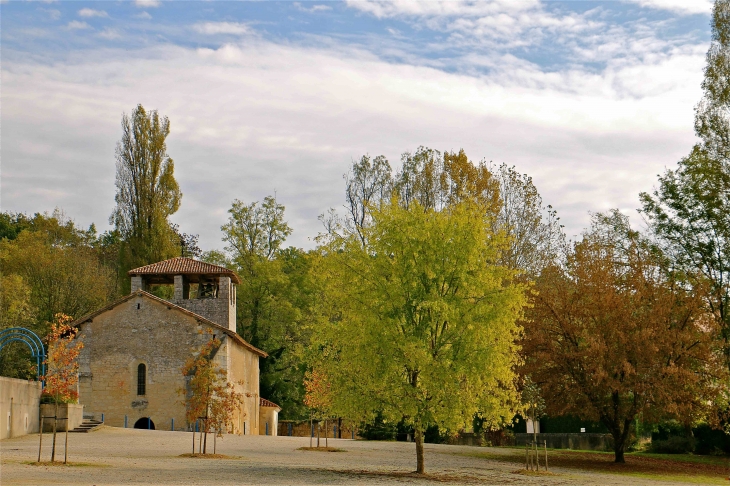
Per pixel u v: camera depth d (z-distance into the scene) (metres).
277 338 76.75
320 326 31.94
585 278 43.03
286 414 78.19
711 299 47.25
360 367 30.03
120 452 34.09
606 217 57.50
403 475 29.41
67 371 29.66
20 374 62.22
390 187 63.44
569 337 42.09
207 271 62.03
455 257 30.58
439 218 31.30
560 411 40.91
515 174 60.62
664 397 38.59
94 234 121.50
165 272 61.75
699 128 49.00
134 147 74.56
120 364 56.34
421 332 30.19
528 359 41.69
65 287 73.31
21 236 86.69
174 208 76.00
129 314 56.97
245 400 62.06
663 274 49.41
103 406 55.88
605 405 40.69
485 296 30.58
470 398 29.53
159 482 23.34
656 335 40.12
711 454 47.22
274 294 77.44
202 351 35.62
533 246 58.84
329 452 40.00
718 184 47.53
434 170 62.69
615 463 40.28
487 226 31.92
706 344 40.81
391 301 30.06
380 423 56.09
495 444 54.19
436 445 49.25
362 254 31.42
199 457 33.09
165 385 55.84
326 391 33.53
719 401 42.12
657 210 51.28
